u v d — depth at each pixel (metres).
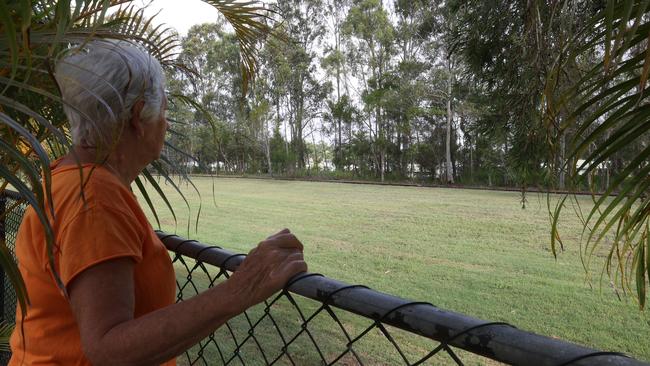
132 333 0.85
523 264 8.07
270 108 43.25
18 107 0.83
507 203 18.38
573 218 13.06
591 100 1.35
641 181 1.32
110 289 0.90
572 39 1.42
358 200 20.73
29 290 1.02
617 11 1.26
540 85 2.52
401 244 10.18
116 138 1.00
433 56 31.05
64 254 0.91
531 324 5.26
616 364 0.65
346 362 3.93
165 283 1.08
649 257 1.42
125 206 0.98
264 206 18.12
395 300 0.92
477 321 0.80
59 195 0.98
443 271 7.68
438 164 34.81
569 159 1.40
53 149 1.64
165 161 1.55
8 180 0.82
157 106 1.11
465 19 4.26
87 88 0.94
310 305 5.38
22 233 1.05
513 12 3.75
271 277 0.94
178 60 1.80
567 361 0.68
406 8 31.62
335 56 39.41
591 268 7.62
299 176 42.09
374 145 38.56
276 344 4.22
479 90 4.61
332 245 10.12
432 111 30.94
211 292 0.91
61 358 1.01
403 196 22.84
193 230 12.30
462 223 13.16
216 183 33.66
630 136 1.30
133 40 1.33
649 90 1.27
